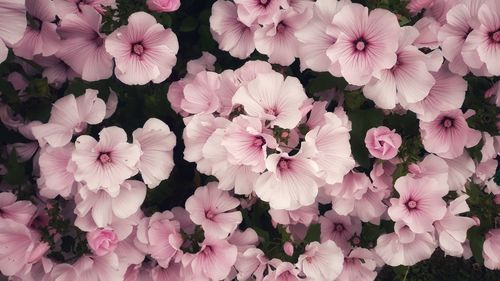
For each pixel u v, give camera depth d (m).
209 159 0.77
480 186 0.97
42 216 0.84
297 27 0.81
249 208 0.89
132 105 0.88
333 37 0.79
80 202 0.78
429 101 0.82
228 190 0.83
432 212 0.82
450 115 0.83
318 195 0.86
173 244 0.81
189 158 0.79
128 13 0.81
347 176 0.85
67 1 0.82
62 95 0.90
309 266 0.83
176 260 0.82
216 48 0.93
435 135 0.84
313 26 0.79
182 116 0.87
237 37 0.86
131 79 0.81
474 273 1.47
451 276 1.46
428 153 0.89
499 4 0.76
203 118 0.77
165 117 0.89
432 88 0.82
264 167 0.74
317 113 0.80
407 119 0.85
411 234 0.84
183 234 0.84
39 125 0.79
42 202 0.85
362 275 0.93
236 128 0.74
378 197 0.86
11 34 0.71
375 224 0.90
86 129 0.81
